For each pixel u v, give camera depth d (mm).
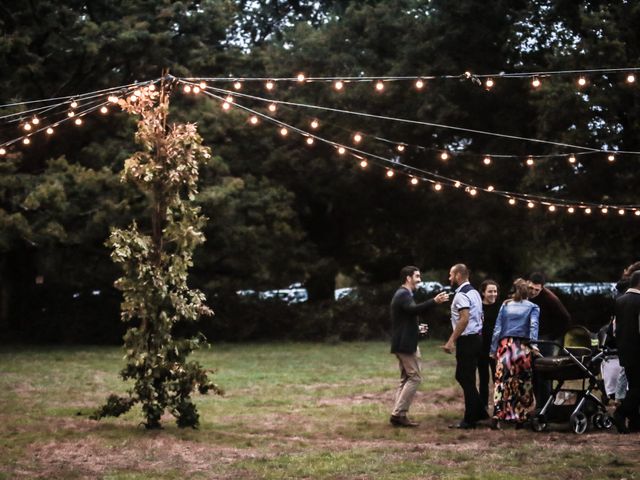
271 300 28172
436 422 12109
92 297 27750
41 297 27812
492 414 12148
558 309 11953
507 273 32469
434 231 31188
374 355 22922
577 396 11328
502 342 11383
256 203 26391
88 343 27453
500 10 25172
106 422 11906
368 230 32844
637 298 10617
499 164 26594
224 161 26922
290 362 21172
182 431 11164
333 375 18312
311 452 9789
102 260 27547
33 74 23547
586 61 21516
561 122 22109
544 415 11141
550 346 11766
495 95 25828
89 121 25406
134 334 11391
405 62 25703
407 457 9398
